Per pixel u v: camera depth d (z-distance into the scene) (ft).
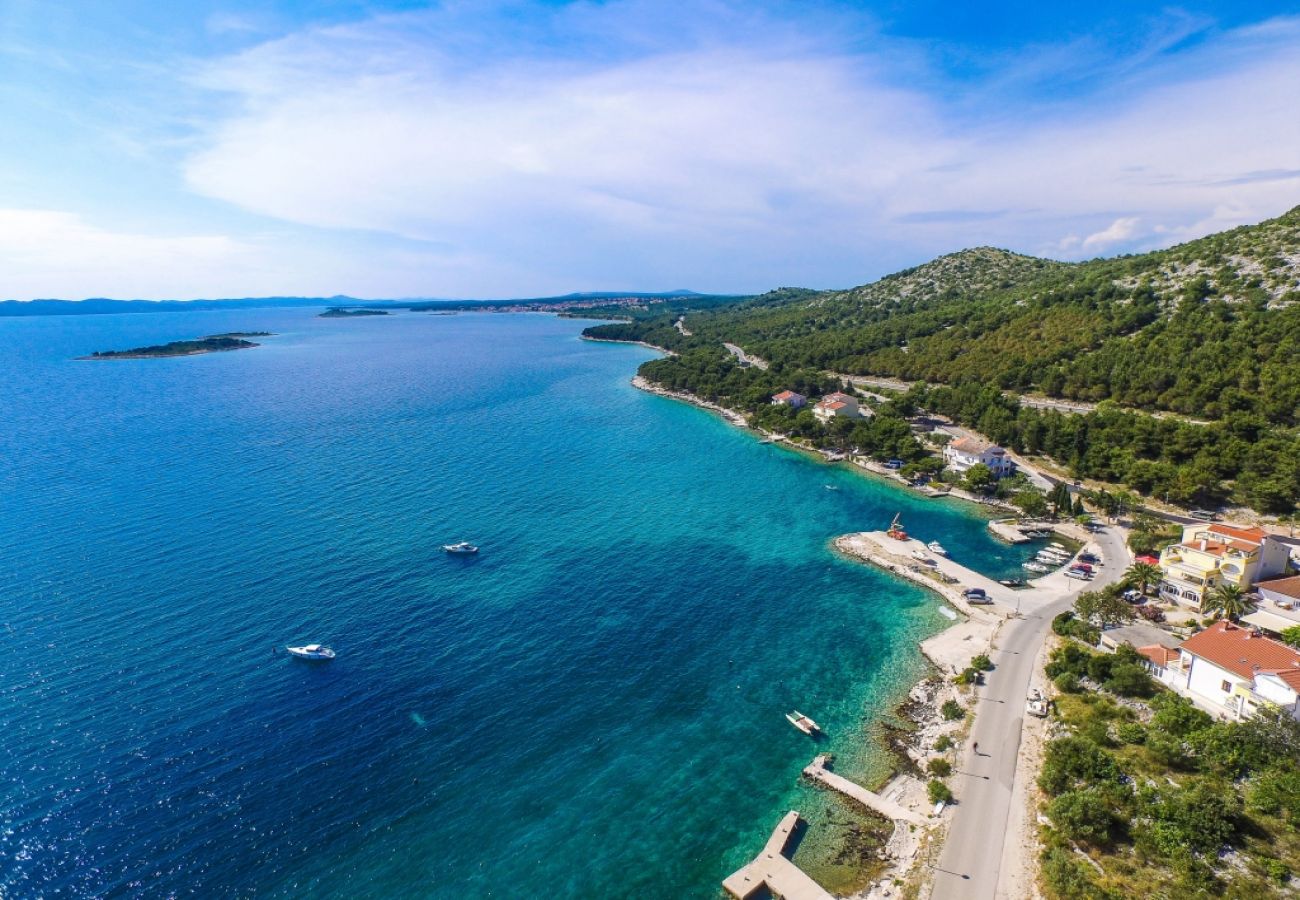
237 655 261.44
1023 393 641.81
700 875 177.27
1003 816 188.75
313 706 235.20
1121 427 482.28
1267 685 207.31
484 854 182.80
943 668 268.21
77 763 203.21
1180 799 177.47
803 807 199.82
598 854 183.62
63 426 651.66
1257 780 186.50
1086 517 416.26
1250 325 533.14
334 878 173.68
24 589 307.78
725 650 284.20
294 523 398.21
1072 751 196.85
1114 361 584.81
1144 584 312.09
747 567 363.76
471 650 275.39
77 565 333.42
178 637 271.69
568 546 383.04
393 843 184.65
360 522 403.75
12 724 217.97
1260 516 392.68
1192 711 209.36
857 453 580.71
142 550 353.10
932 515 445.78
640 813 197.77
